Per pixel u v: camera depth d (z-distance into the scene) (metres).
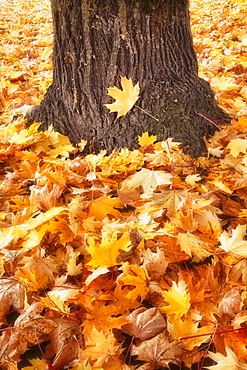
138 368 2.13
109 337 2.14
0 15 7.05
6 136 2.79
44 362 2.15
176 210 2.44
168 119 2.69
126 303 2.24
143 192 2.58
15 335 2.18
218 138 2.69
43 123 2.81
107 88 2.66
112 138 2.70
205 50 4.06
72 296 2.22
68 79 2.76
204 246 2.31
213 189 2.55
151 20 2.68
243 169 2.58
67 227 2.41
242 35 4.46
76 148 2.74
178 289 2.20
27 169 2.66
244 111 2.89
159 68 2.73
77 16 2.67
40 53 4.52
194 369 2.15
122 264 2.29
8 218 2.49
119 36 2.67
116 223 2.41
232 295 2.21
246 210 2.45
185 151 2.66
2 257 2.34
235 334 2.17
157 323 2.19
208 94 2.78
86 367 2.10
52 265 2.31
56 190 2.49
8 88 3.47
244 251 2.28
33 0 9.02
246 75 3.43
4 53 4.48
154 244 2.34
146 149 2.65
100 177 2.56
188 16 2.79
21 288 2.27
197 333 2.17
